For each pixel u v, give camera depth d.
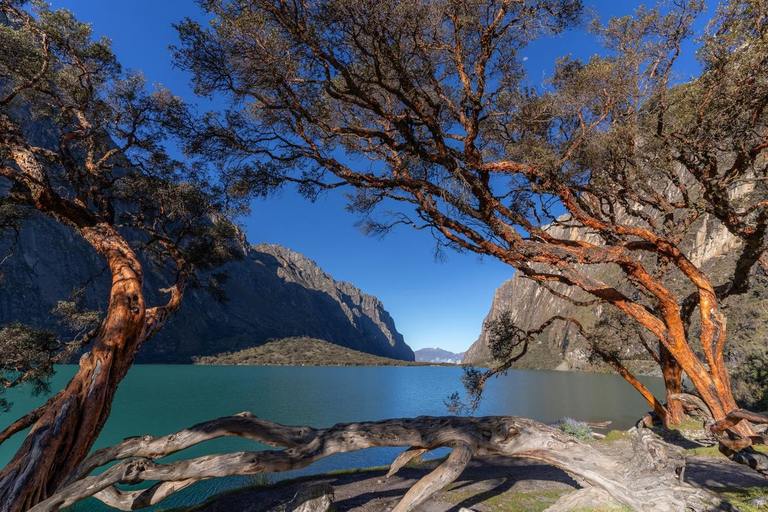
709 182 11.06
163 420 48.72
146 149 16.67
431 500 10.11
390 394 91.19
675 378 19.20
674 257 12.10
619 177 13.54
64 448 8.54
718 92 9.95
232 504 10.29
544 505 9.49
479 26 9.71
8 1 12.88
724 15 9.64
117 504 7.41
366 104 10.47
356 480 13.16
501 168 11.35
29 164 12.59
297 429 8.59
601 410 58.44
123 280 11.61
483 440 8.27
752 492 8.86
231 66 10.01
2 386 13.33
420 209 12.86
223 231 20.30
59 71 14.46
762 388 34.22
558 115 11.38
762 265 15.53
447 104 11.88
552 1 9.59
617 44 11.90
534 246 11.73
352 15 8.43
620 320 20.48
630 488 7.50
